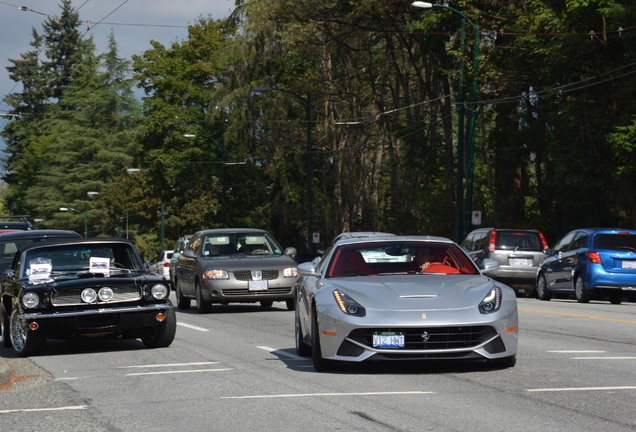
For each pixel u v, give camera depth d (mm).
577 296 53812
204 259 47188
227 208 160375
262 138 134500
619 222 84062
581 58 75250
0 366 23938
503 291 23094
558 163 75938
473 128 85188
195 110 160625
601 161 74875
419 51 113000
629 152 70062
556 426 16062
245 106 129750
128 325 29172
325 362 23172
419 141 112625
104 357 28250
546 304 51250
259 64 127062
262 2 117188
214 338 33312
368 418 17031
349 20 108062
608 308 47188
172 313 30047
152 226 179000
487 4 90688
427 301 22234
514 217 94625
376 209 127750
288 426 16500
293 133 135500
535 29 75500
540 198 93062
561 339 30781
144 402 19500
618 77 71938
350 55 118875
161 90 163500
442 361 24609
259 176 156875
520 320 38500
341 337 22172
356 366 24047
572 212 88188
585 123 74250
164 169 159750
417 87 129500
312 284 25047
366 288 22984
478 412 17453
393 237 26234
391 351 21766
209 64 156750
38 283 29328
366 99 132500
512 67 82812
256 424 16766
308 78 124250
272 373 23391
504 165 97562
